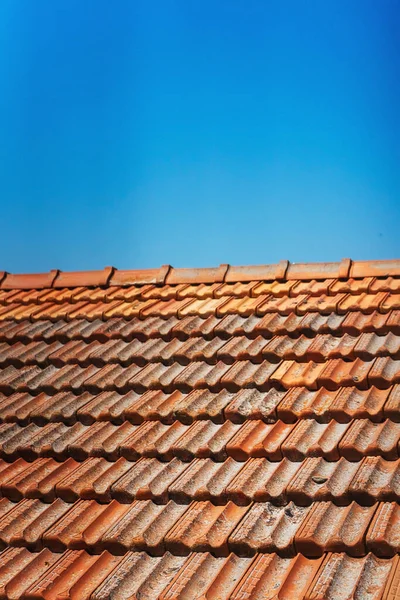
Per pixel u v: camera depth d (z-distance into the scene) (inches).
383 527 121.1
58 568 134.5
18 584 134.5
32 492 157.3
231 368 184.5
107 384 190.2
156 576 128.0
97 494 151.1
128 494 148.9
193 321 212.4
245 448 152.4
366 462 138.4
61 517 147.3
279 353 185.8
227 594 119.8
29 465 169.9
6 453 174.4
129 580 127.4
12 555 142.6
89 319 230.1
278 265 230.1
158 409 173.8
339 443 143.8
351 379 165.5
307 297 212.1
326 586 113.3
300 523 129.8
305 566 122.1
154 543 133.8
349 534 122.8
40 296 253.9
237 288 227.9
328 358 178.7
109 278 252.8
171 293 233.3
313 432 153.8
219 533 132.6
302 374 174.2
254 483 142.2
